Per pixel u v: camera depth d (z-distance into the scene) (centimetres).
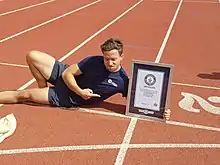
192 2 2094
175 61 843
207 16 1590
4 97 529
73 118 497
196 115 524
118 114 516
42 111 514
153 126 482
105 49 473
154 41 1061
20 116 495
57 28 1196
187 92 621
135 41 1051
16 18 1344
